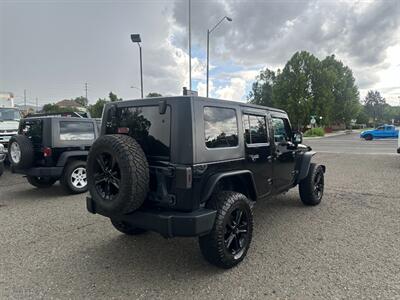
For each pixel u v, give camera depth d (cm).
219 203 325
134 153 302
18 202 636
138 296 284
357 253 369
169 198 308
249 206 356
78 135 712
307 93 4859
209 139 325
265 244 402
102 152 317
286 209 565
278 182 470
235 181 388
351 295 279
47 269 340
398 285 295
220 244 318
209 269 338
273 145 448
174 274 327
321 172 602
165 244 411
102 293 290
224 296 283
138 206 307
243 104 393
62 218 525
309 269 331
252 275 321
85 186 721
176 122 307
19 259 365
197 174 305
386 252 371
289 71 5006
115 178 312
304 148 585
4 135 1095
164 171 309
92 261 360
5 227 480
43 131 665
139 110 342
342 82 5325
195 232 295
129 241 421
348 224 476
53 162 667
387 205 581
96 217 530
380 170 1012
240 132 373
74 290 296
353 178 869
